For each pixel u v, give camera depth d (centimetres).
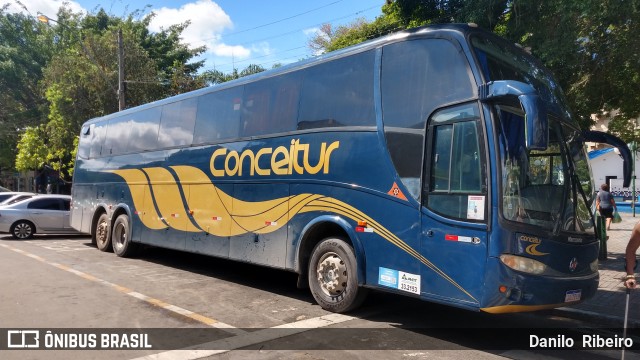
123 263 1151
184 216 1015
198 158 989
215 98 973
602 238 1176
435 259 563
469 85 561
